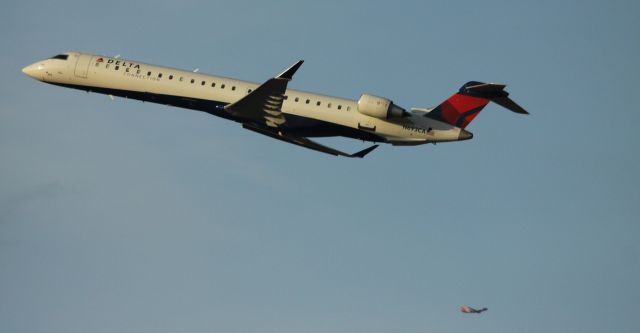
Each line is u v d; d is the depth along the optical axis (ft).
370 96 522.06
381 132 528.63
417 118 529.04
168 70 547.08
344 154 516.73
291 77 474.08
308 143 514.68
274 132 517.55
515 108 519.60
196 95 538.88
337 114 526.98
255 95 489.26
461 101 527.40
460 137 526.16
